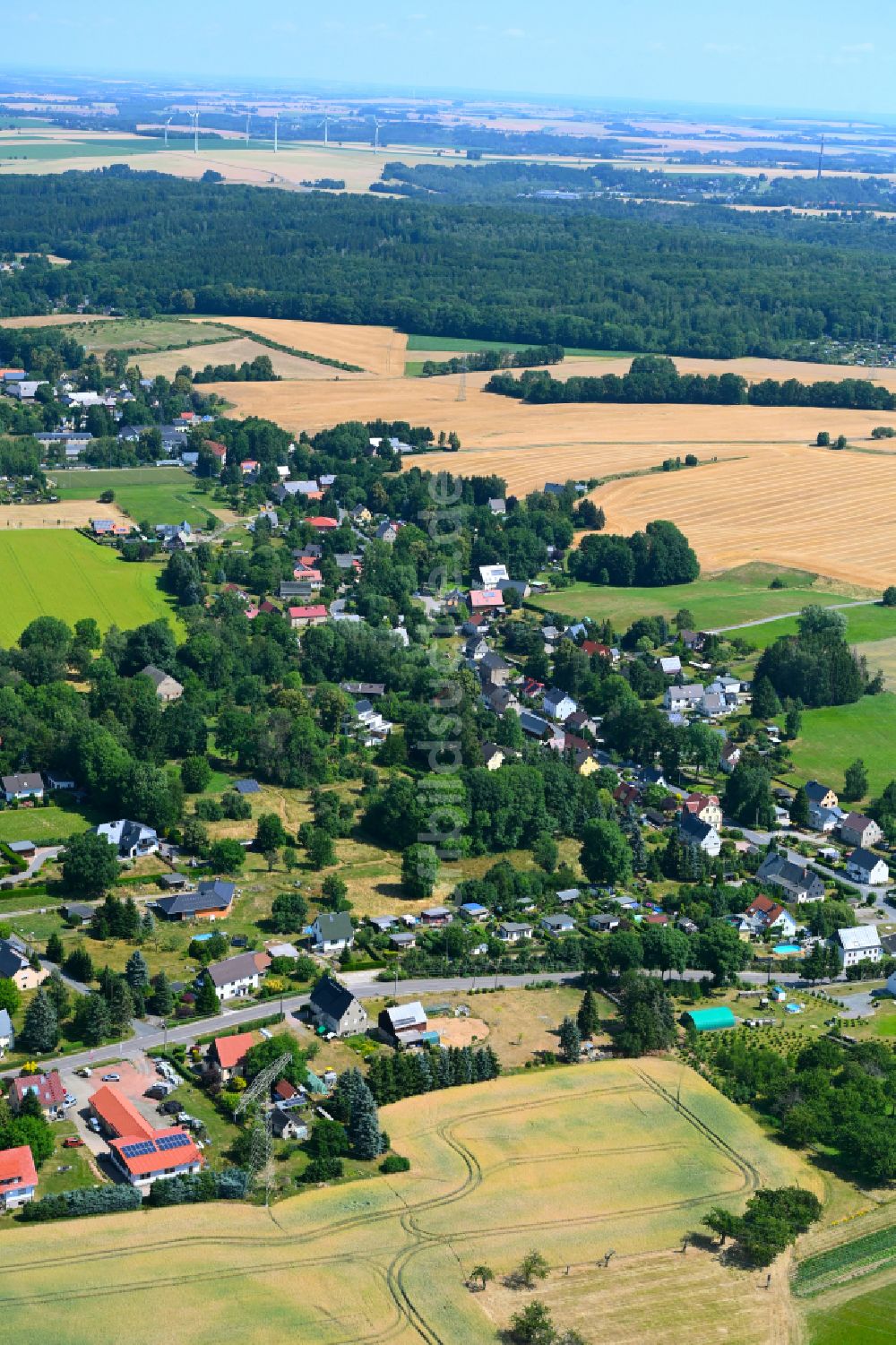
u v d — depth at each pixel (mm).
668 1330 175750
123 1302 171500
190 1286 175000
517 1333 172375
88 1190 187375
